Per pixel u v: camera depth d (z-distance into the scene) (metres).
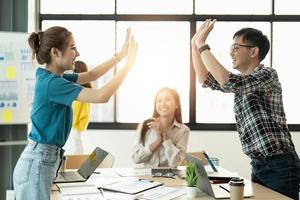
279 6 4.74
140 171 2.84
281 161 2.27
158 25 4.80
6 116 3.40
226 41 4.75
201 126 4.79
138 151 3.10
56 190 2.28
